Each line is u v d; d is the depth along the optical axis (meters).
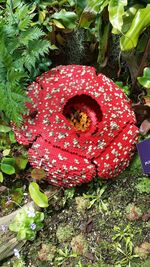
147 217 1.37
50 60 1.55
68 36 1.58
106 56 1.54
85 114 1.44
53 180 1.38
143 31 1.41
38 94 1.40
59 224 1.38
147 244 1.32
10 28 1.40
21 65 1.38
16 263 1.33
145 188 1.42
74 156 1.35
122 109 1.39
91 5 1.41
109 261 1.31
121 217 1.38
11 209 1.41
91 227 1.37
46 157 1.35
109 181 1.44
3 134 1.49
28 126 1.39
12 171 1.41
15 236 1.35
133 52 1.49
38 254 1.34
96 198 1.41
